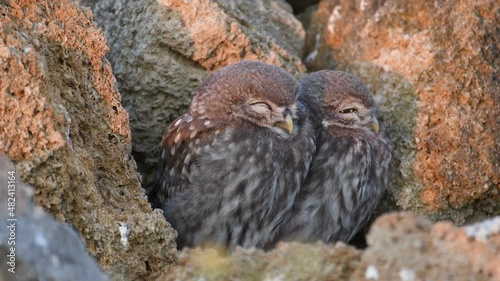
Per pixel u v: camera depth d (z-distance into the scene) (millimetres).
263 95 10734
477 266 7027
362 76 12711
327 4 13734
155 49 11719
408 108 11969
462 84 11812
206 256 7902
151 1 11805
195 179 10734
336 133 11734
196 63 11852
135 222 9281
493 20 12156
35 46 9078
